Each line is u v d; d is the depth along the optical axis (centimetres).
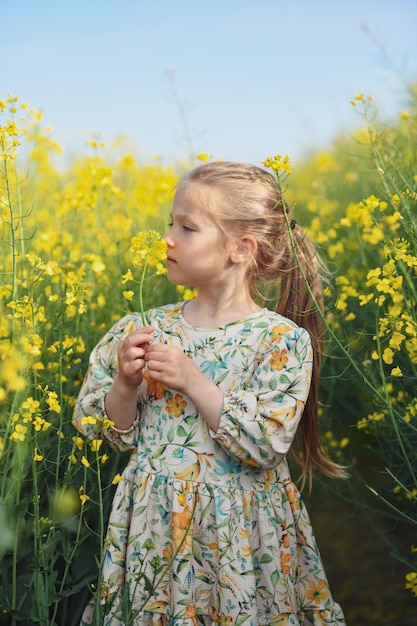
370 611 259
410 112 346
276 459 193
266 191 211
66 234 300
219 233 203
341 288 300
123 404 199
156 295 317
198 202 202
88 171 319
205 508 193
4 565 210
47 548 200
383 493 307
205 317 208
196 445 196
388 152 286
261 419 191
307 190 576
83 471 236
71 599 233
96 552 231
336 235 343
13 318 208
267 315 206
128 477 202
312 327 231
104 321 292
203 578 193
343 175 461
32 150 323
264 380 197
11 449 208
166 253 204
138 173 410
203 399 190
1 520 188
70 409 243
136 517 196
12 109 213
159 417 201
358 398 339
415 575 238
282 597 196
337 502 315
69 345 231
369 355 299
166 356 189
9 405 206
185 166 362
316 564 209
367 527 301
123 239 329
